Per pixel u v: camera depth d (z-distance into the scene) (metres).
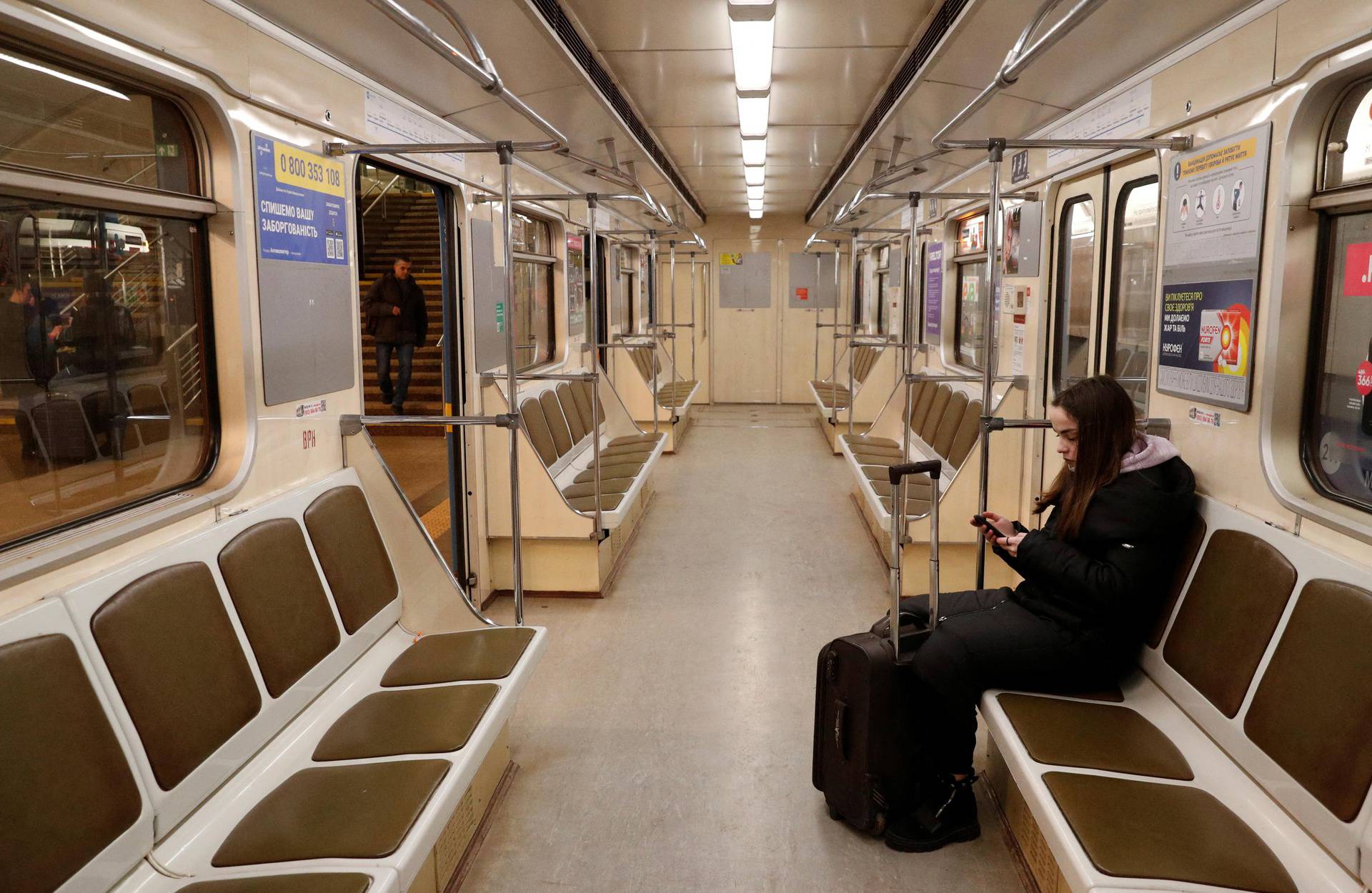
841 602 4.94
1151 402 3.28
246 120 2.64
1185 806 2.12
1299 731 2.02
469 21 2.99
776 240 13.32
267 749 2.43
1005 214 5.18
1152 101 3.24
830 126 5.89
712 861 2.66
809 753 3.30
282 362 2.85
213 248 2.61
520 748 3.34
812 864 2.65
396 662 3.02
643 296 11.38
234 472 2.63
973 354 6.48
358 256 3.43
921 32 3.76
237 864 1.97
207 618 2.27
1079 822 2.04
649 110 5.45
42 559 1.89
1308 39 2.32
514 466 3.28
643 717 3.59
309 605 2.74
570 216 7.00
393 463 8.25
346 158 3.26
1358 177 2.28
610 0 3.39
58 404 2.17
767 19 3.29
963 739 2.79
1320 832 1.91
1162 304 3.18
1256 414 2.56
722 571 5.52
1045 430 4.52
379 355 8.91
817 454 9.53
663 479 8.26
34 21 1.87
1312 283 2.45
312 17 2.77
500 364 5.07
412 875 2.01
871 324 11.07
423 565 3.39
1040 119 4.32
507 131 4.74
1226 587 2.46
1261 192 2.55
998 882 2.57
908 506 4.96
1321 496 2.39
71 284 2.20
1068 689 2.75
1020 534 3.00
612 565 5.46
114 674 1.94
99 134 2.21
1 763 1.62
